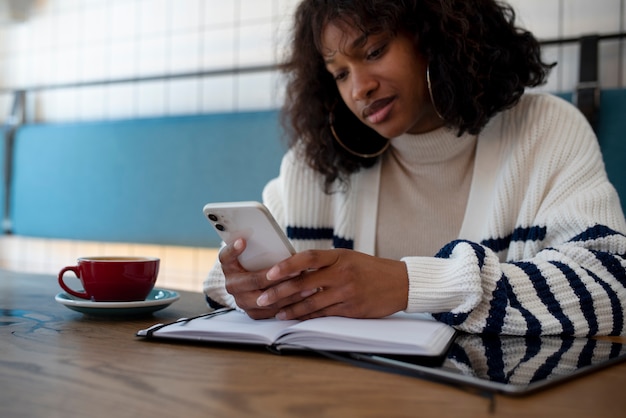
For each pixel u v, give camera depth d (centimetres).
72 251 292
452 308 74
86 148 269
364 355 58
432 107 111
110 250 280
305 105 120
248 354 63
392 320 71
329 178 121
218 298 92
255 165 231
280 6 246
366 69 101
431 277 74
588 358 61
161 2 273
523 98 114
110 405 45
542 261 81
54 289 113
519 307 75
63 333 73
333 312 72
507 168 108
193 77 265
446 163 116
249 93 253
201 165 242
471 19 103
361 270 73
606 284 78
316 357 61
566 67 197
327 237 126
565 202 96
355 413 44
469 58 101
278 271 70
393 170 123
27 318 83
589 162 101
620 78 188
